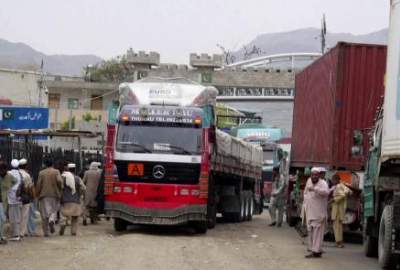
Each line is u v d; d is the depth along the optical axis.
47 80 63.06
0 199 15.62
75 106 63.25
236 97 66.50
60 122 57.06
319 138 21.11
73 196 18.08
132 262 13.09
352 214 18.38
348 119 19.06
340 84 19.08
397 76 13.21
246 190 29.45
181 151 18.89
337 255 16.03
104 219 24.56
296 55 83.88
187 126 19.08
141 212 18.80
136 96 19.61
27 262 12.94
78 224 22.20
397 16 13.34
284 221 28.73
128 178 18.92
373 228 15.56
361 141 18.16
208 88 19.78
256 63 84.00
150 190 18.83
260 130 40.19
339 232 17.98
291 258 14.90
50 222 17.70
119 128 19.14
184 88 19.81
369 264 14.51
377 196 14.87
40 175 17.70
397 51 13.28
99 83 63.41
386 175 14.30
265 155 39.91
